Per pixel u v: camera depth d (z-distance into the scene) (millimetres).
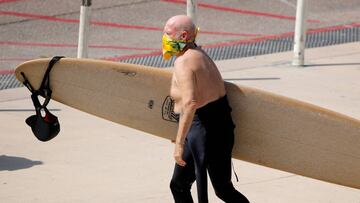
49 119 14398
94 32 31469
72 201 15305
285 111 13828
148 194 15773
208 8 34906
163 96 14188
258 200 15477
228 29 32125
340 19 33750
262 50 29109
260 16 34062
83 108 14688
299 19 26250
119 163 17609
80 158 17891
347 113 21188
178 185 13250
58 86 14539
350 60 27359
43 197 15492
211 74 12734
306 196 15727
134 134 19781
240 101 13742
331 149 13945
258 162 14086
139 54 28797
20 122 20656
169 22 12703
